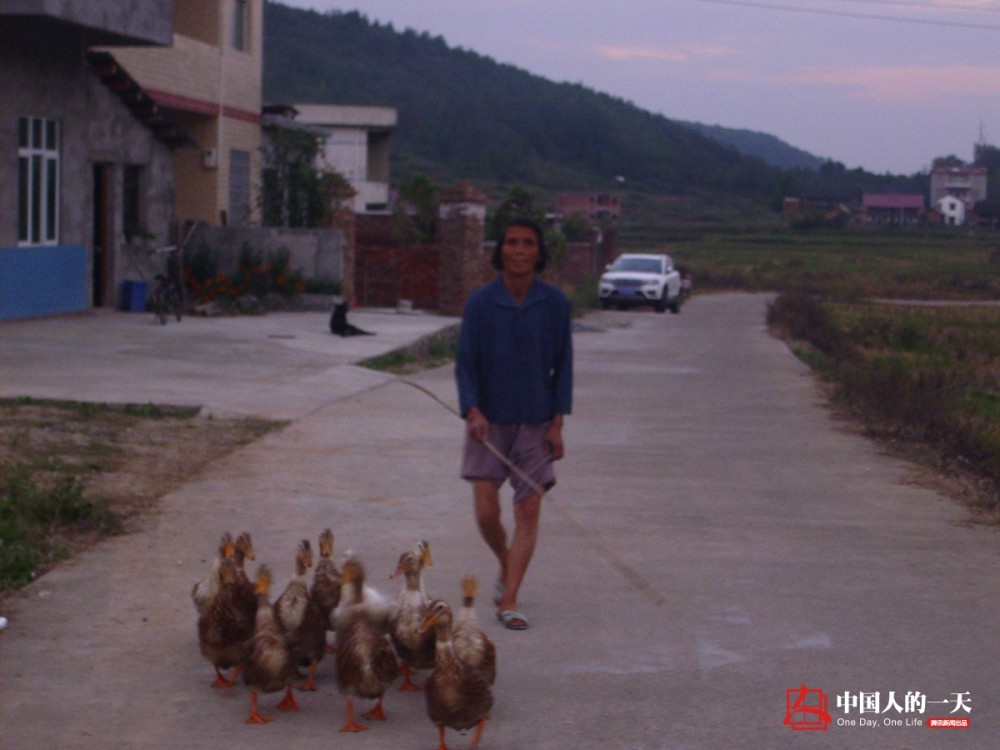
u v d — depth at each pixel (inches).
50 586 258.8
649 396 616.4
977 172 6186.0
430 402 549.3
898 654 234.4
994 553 308.7
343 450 423.2
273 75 5511.8
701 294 2297.0
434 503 349.4
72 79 770.2
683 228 4350.4
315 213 1049.5
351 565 212.4
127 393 500.1
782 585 277.7
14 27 700.0
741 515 348.2
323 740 193.6
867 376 610.5
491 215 1402.6
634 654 232.4
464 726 186.2
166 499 336.2
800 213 4877.0
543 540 314.3
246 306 892.0
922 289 2346.2
